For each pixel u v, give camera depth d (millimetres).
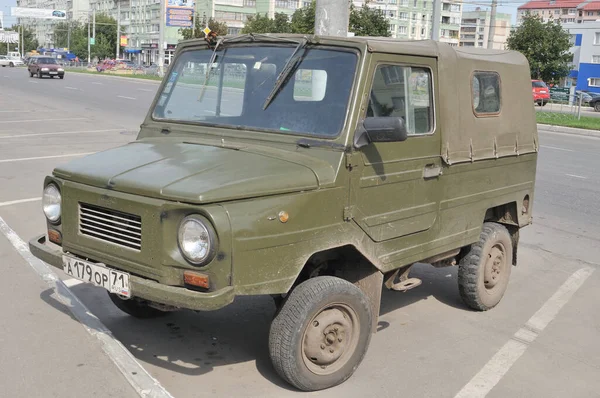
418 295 6070
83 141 15312
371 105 4016
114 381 3947
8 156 12750
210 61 4617
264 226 3463
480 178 5117
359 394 4016
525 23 47656
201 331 4918
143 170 3748
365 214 4027
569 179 12617
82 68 81875
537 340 5090
